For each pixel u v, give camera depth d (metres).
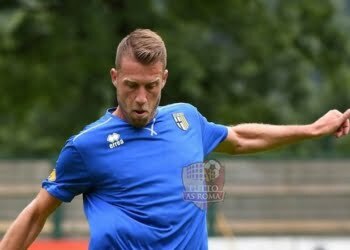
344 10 79.75
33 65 65.06
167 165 11.92
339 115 13.64
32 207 12.27
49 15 62.94
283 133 13.53
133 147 11.88
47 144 67.88
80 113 65.94
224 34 68.94
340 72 70.50
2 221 42.25
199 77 62.38
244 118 67.56
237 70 67.06
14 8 62.19
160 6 65.81
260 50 67.62
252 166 43.25
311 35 69.69
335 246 37.53
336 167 43.59
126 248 11.70
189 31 66.06
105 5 63.78
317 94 81.88
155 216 11.72
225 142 13.33
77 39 63.28
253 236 42.47
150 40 11.41
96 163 11.79
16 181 42.50
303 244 37.59
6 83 65.62
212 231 38.72
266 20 68.44
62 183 12.02
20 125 72.62
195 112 12.76
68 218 40.09
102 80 63.97
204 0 67.62
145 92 11.48
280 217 43.25
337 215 43.38
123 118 11.95
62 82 65.06
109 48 62.56
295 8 69.31
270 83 70.81
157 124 12.10
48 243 34.72
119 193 11.80
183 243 11.88
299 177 43.47
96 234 11.78
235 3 68.12
